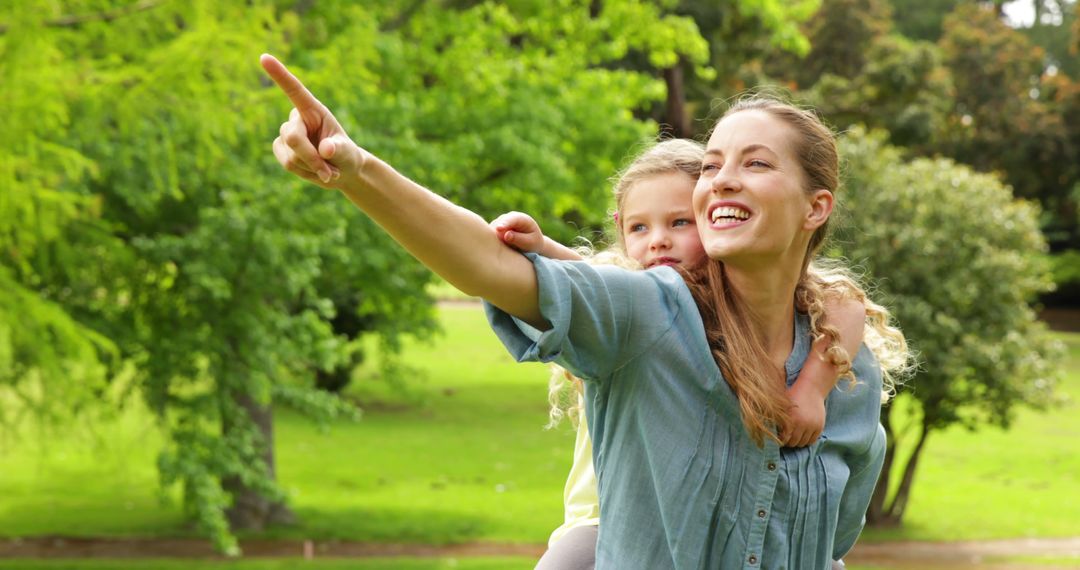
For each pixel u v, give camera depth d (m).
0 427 16.50
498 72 24.95
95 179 16.45
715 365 2.81
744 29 43.38
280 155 2.41
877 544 23.72
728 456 2.81
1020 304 23.77
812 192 2.93
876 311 3.40
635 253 3.68
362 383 43.00
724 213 2.89
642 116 44.12
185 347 17.95
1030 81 70.50
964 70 64.88
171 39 14.17
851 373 3.04
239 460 18.41
